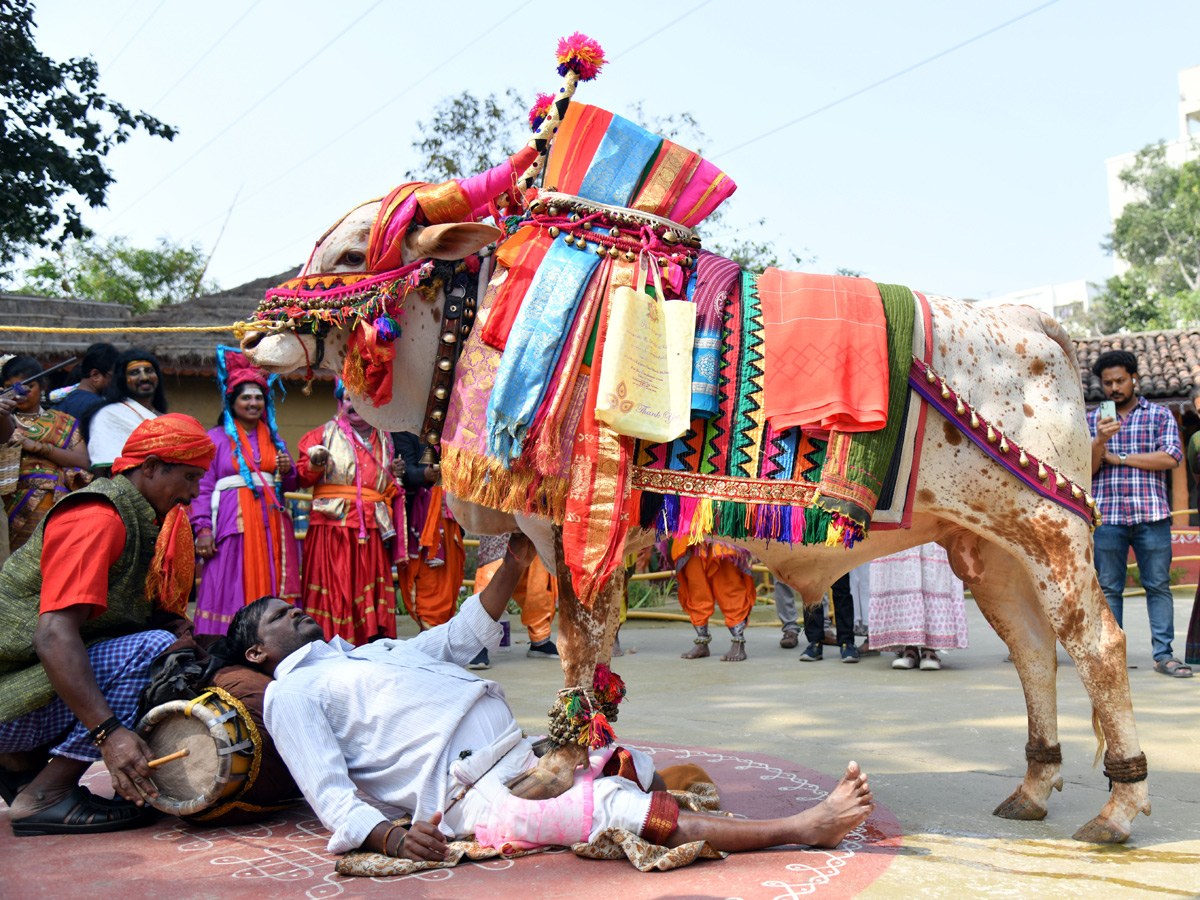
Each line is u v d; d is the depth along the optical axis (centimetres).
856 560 318
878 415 269
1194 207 4034
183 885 250
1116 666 282
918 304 296
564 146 303
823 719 471
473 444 284
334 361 319
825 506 269
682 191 304
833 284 293
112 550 303
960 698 523
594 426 276
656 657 732
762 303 290
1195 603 601
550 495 278
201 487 537
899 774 363
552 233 299
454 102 2000
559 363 280
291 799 317
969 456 287
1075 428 295
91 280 3250
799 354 276
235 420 556
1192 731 432
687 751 404
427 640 324
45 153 1284
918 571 627
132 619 325
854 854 268
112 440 515
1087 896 234
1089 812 315
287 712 278
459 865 263
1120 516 632
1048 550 287
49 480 518
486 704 294
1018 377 294
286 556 557
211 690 295
